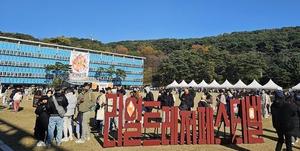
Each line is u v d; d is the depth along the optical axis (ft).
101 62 370.12
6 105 85.25
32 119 57.26
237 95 76.74
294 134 28.66
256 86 161.79
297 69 314.96
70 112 37.81
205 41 597.11
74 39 497.46
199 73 330.13
